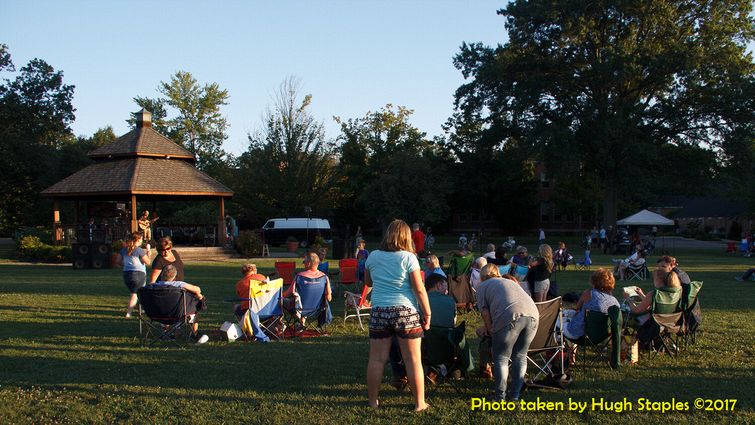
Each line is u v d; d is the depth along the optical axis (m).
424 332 5.71
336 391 5.79
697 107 34.75
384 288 5.09
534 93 35.47
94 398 5.50
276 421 4.93
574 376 6.45
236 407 5.28
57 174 38.53
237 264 22.73
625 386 6.05
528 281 9.02
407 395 5.70
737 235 55.69
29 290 13.50
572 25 34.28
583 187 50.28
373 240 52.72
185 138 57.66
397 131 52.06
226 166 54.91
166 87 57.12
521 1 35.69
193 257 25.80
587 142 35.75
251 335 8.06
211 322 9.45
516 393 5.46
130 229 25.72
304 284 8.52
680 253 33.38
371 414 5.12
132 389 5.77
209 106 57.66
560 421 4.98
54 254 22.84
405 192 44.03
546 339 6.05
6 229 40.59
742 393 5.79
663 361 7.08
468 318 10.35
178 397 5.54
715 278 17.88
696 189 37.38
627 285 16.38
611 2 33.38
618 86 35.84
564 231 57.47
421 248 14.87
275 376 6.30
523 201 52.09
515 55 37.47
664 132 36.09
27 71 38.19
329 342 8.05
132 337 8.21
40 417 5.00
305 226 38.12
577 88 36.41
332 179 40.06
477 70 37.66
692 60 32.47
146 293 7.57
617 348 6.66
